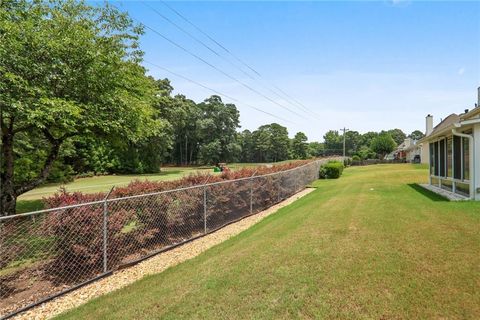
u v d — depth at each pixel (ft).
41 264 13.62
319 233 17.49
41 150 37.32
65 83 24.50
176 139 193.26
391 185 45.32
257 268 12.73
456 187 34.55
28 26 21.81
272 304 9.71
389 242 15.01
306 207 28.84
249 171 34.96
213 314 9.41
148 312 9.91
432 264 12.02
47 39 22.50
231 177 30.04
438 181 41.55
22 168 35.68
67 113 23.03
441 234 16.12
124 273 15.33
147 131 34.12
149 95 37.55
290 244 15.72
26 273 13.24
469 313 8.68
